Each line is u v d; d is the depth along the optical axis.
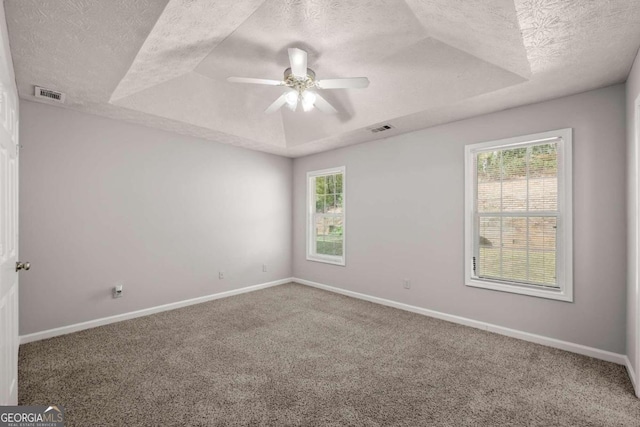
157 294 3.68
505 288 2.97
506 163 3.03
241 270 4.60
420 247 3.64
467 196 3.23
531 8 1.49
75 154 3.06
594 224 2.51
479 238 3.21
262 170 4.88
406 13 2.12
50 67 2.22
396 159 3.89
